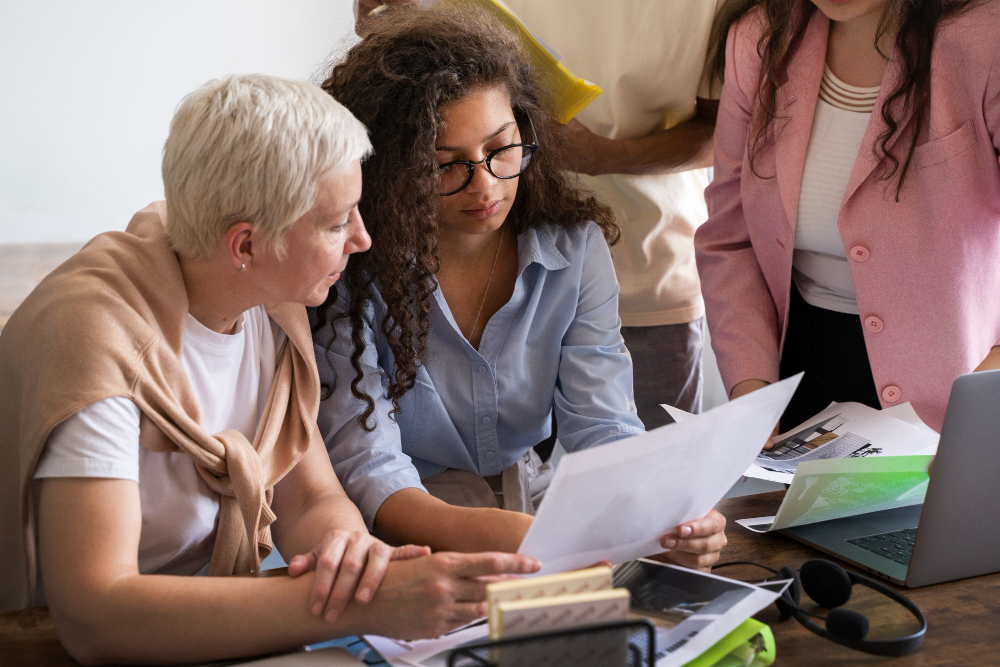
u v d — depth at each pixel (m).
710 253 1.82
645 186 2.18
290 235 1.04
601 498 0.91
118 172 3.52
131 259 1.08
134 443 1.03
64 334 1.01
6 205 3.34
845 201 1.58
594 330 1.57
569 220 1.57
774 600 1.00
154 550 1.17
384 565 0.95
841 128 1.61
